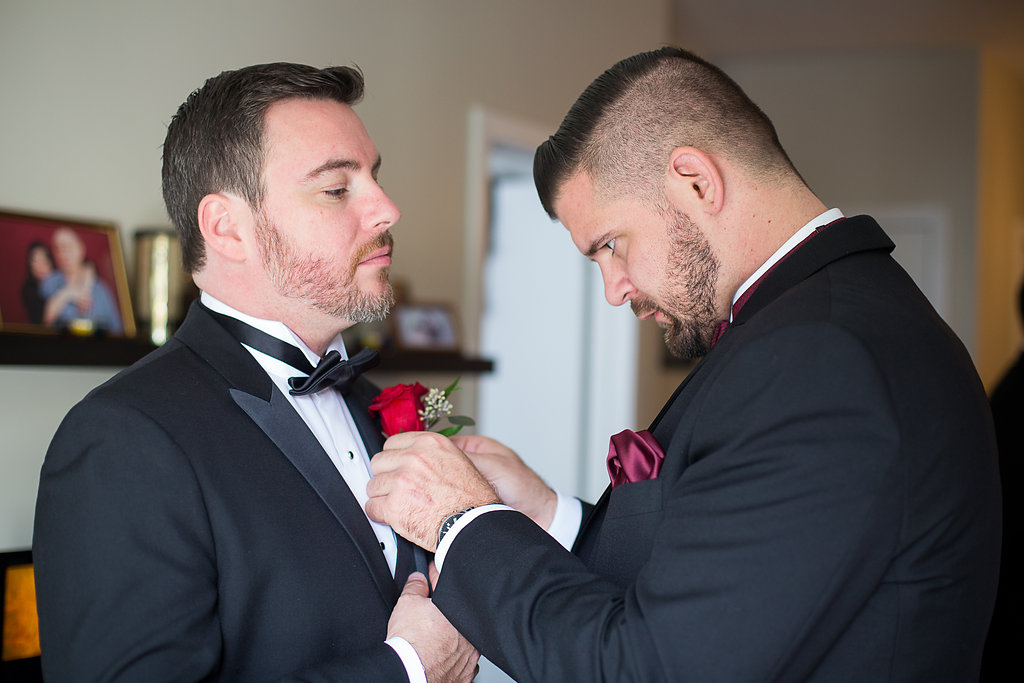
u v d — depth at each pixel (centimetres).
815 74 612
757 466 101
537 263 482
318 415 144
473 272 353
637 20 463
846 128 607
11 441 213
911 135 595
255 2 266
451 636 128
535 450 485
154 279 225
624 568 120
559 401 481
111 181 230
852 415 100
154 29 239
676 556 102
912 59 594
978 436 109
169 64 243
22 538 215
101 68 227
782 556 97
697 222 124
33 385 218
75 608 115
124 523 116
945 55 588
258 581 122
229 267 139
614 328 476
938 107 589
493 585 114
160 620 113
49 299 210
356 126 142
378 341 276
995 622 217
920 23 538
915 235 596
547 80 399
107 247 225
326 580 127
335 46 293
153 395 125
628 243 129
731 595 98
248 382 133
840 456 98
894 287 114
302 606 124
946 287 587
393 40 317
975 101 582
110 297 223
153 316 225
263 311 141
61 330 203
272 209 135
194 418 125
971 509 107
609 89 129
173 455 119
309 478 130
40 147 215
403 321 307
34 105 213
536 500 166
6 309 202
